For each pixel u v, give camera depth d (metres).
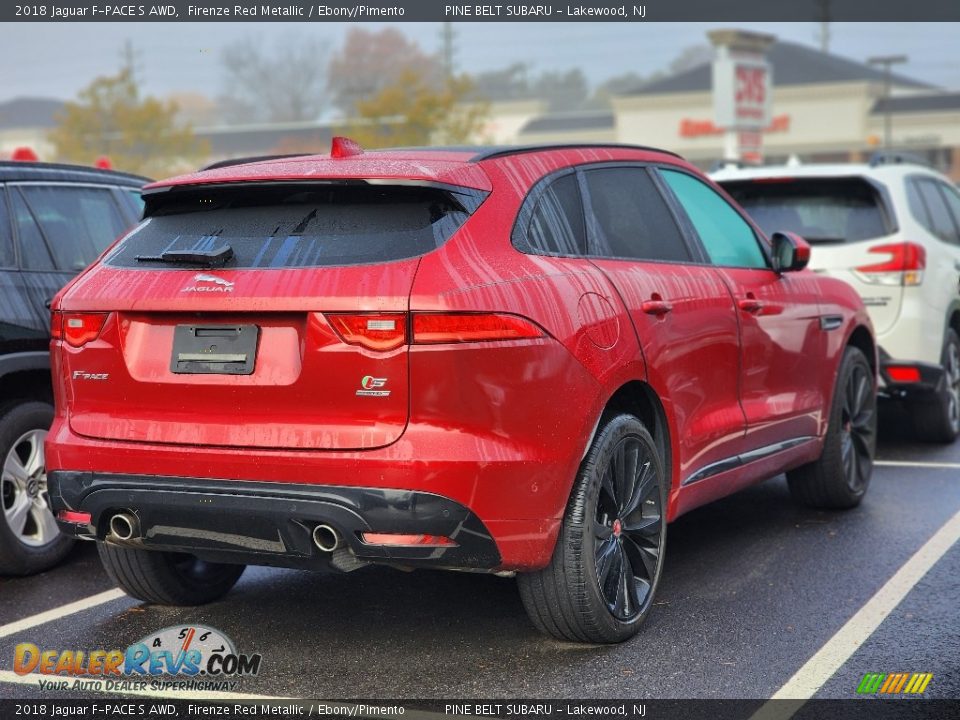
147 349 3.86
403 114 55.31
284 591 4.91
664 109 80.81
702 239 5.03
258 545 3.74
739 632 4.28
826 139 80.81
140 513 3.83
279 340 3.69
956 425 7.93
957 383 7.97
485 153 4.20
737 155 53.09
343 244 3.75
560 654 4.10
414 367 3.54
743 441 5.04
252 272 3.75
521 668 3.97
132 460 3.81
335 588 4.94
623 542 4.23
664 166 5.04
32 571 5.30
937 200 8.44
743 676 3.86
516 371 3.67
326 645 4.25
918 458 7.42
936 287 7.61
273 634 4.38
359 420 3.60
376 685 3.86
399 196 3.85
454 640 4.27
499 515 3.65
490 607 4.64
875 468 7.16
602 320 4.04
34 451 5.32
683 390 4.52
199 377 3.76
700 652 4.09
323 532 3.67
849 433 6.08
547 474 3.76
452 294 3.58
